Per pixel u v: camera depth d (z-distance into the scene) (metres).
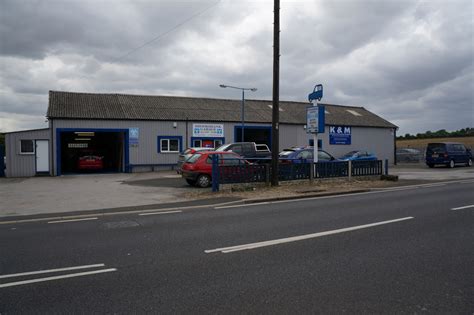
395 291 4.32
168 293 4.36
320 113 15.97
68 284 4.69
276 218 8.85
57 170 23.72
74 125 24.42
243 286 4.54
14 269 5.31
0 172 23.03
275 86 14.82
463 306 3.92
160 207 10.89
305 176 15.89
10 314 3.86
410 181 17.58
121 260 5.68
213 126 28.64
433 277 4.76
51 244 6.71
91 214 9.90
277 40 14.74
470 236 6.87
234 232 7.45
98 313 3.85
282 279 4.76
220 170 13.96
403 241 6.53
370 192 13.82
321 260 5.52
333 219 8.59
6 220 9.22
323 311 3.84
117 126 25.67
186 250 6.18
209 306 3.99
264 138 32.91
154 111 28.02
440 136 79.44
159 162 26.91
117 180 20.09
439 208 9.91
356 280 4.68
